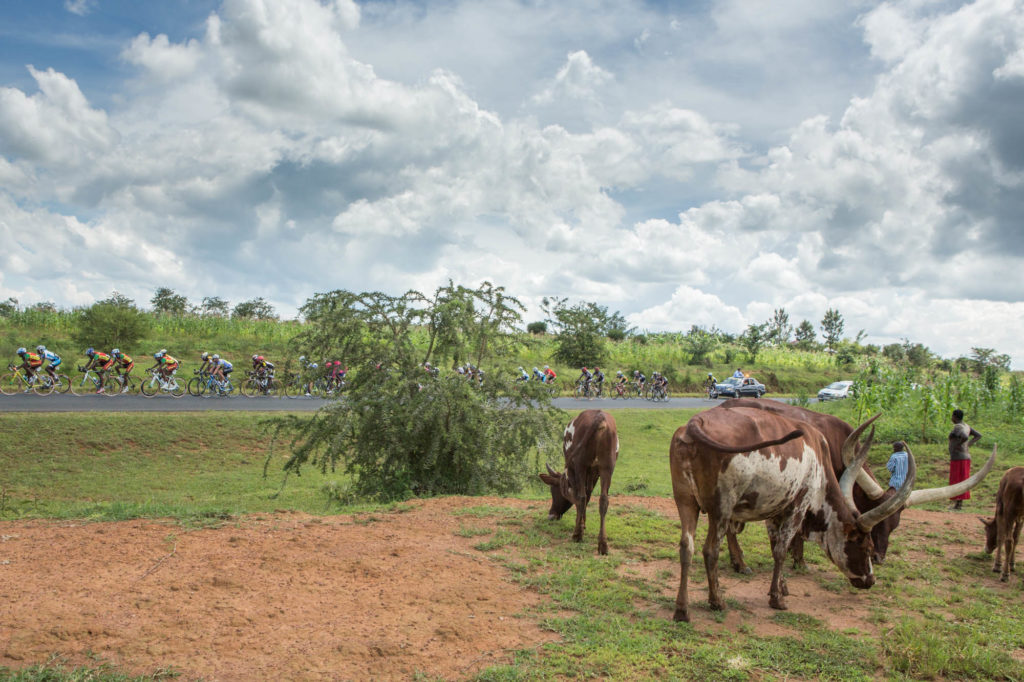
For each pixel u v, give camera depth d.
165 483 15.27
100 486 14.54
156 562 5.93
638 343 59.22
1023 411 22.75
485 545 7.33
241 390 27.55
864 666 4.88
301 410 23.33
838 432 7.51
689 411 31.45
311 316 13.65
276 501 13.77
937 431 19.66
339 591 5.62
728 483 5.55
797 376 53.50
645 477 17.77
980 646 5.32
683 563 5.55
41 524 7.29
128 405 21.70
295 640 4.68
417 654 4.60
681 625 5.42
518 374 14.62
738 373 43.84
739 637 5.30
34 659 4.15
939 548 8.78
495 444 13.32
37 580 5.36
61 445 16.39
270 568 5.97
